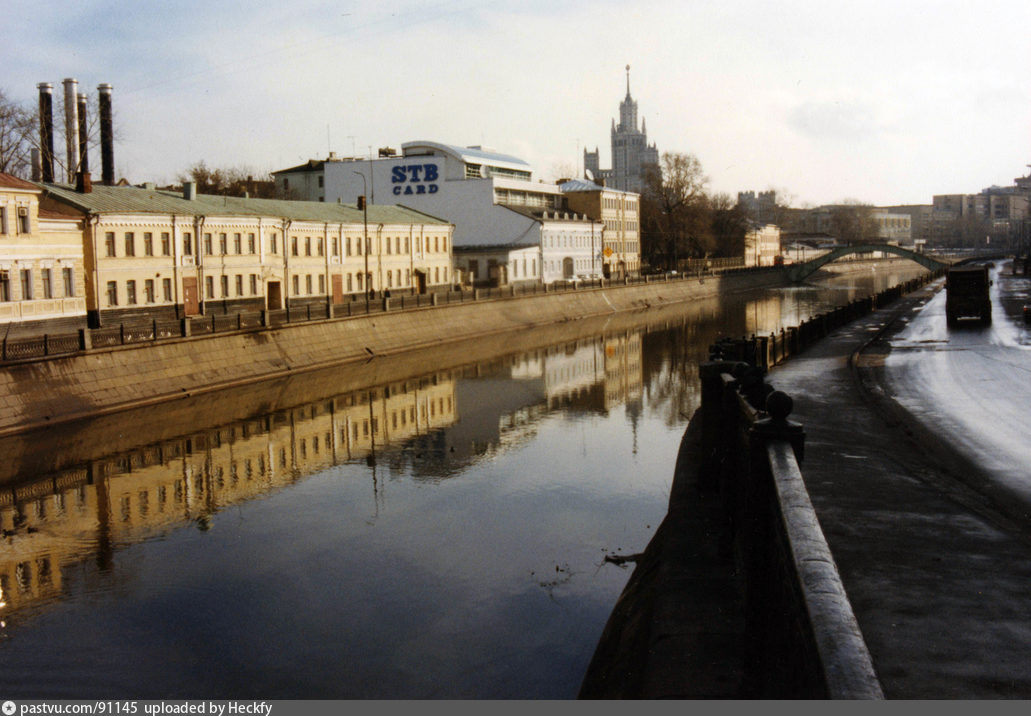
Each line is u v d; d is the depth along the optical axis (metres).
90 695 13.45
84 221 43.62
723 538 11.98
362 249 67.38
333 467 28.12
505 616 16.03
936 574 9.77
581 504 23.31
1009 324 50.81
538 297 78.00
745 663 7.91
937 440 18.92
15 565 19.50
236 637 15.54
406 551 19.94
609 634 13.20
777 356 33.66
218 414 36.38
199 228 51.00
